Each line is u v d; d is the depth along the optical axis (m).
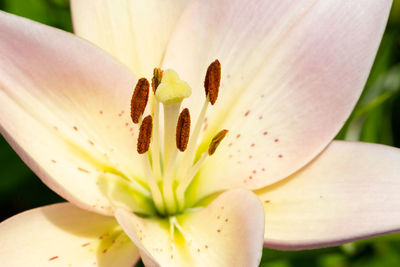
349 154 0.33
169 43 0.34
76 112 0.34
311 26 0.34
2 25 0.32
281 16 0.34
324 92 0.34
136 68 0.35
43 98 0.33
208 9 0.34
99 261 0.32
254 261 0.29
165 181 0.34
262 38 0.34
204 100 0.35
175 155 0.33
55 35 0.32
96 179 0.33
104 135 0.34
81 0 0.34
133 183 0.34
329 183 0.33
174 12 0.35
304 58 0.34
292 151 0.34
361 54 0.33
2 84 0.32
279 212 0.33
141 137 0.33
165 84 0.33
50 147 0.33
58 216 0.32
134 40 0.35
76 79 0.33
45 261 0.31
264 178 0.34
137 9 0.35
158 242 0.33
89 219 0.33
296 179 0.34
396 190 0.32
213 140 0.33
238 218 0.32
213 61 0.35
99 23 0.34
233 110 0.35
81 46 0.33
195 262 0.32
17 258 0.31
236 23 0.34
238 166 0.34
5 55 0.32
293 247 0.31
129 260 0.32
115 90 0.34
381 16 0.33
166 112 0.33
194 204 0.35
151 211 0.34
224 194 0.33
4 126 0.31
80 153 0.33
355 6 0.33
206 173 0.35
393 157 0.33
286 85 0.34
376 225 0.32
